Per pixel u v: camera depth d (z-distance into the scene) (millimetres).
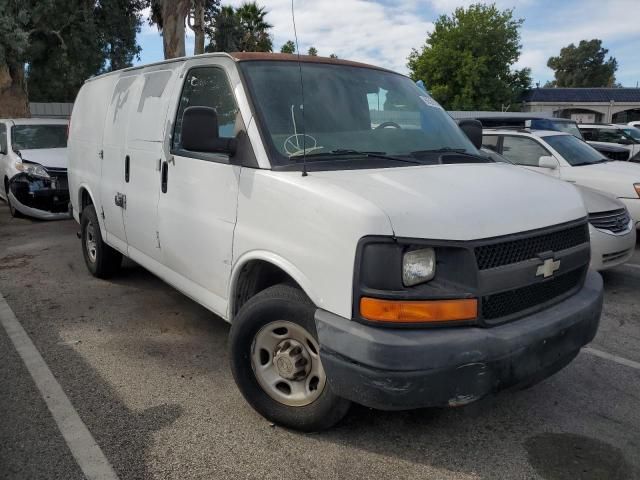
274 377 3246
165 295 5660
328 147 3383
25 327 4801
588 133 16766
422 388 2514
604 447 3129
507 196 2936
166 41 13367
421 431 3264
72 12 18812
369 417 3396
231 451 3053
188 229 3854
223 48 23078
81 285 5980
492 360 2598
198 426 3289
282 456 3014
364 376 2555
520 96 46750
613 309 5422
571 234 3152
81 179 6109
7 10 14961
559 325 2863
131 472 2879
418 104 4172
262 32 25375
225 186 3447
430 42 42125
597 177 7832
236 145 3383
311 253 2805
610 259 5859
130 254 5020
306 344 3072
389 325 2539
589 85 87938
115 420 3352
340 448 3088
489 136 9117
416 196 2723
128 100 5004
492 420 3398
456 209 2668
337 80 3844
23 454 3018
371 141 3572
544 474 2891
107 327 4812
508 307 2777
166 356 4246
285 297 3043
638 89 46719
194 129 3246
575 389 3795
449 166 3387
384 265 2533
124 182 4887
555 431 3287
